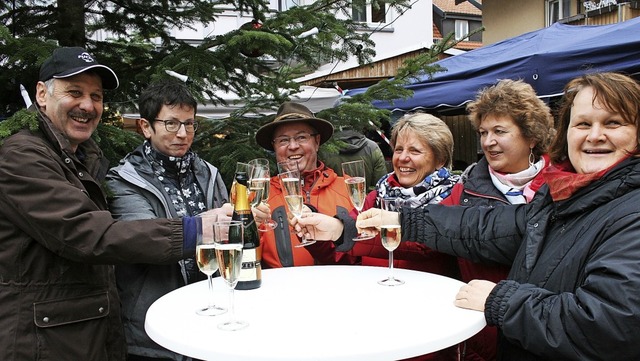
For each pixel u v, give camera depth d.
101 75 2.08
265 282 2.03
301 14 3.29
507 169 2.34
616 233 1.39
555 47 5.52
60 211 1.76
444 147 2.56
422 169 2.56
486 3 12.68
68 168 1.90
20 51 2.39
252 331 1.46
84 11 3.53
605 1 9.30
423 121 2.56
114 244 1.77
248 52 3.22
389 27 12.98
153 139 2.38
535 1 11.23
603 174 1.49
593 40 5.24
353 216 2.53
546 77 5.27
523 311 1.46
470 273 2.28
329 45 3.40
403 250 2.35
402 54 9.27
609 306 1.30
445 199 2.46
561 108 1.74
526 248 1.68
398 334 1.41
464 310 1.63
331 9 3.68
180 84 2.41
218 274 2.42
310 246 2.45
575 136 1.59
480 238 1.99
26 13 3.36
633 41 4.74
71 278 1.87
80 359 1.87
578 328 1.35
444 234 2.05
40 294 1.81
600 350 1.32
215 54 3.20
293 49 3.30
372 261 2.60
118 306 2.12
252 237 2.15
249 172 2.22
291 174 2.24
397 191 2.59
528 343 1.44
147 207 2.26
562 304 1.40
